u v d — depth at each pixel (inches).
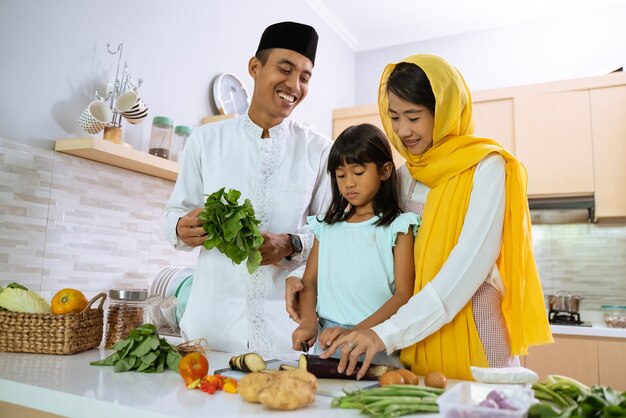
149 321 68.8
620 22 124.5
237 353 52.1
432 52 143.4
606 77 110.8
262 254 48.5
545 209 114.3
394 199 45.4
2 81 59.8
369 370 34.9
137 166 72.8
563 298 109.7
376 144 43.8
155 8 82.1
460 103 43.1
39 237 62.6
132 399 29.0
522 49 132.9
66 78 67.4
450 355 40.1
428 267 40.7
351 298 43.0
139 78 78.3
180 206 56.7
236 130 57.8
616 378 94.0
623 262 116.7
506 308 42.8
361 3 130.3
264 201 55.9
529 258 42.2
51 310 47.0
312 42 55.5
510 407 23.6
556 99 114.3
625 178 107.3
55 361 41.4
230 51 99.4
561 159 112.3
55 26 66.2
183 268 76.2
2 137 59.4
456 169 41.8
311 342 40.8
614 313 108.5
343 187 44.6
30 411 35.1
